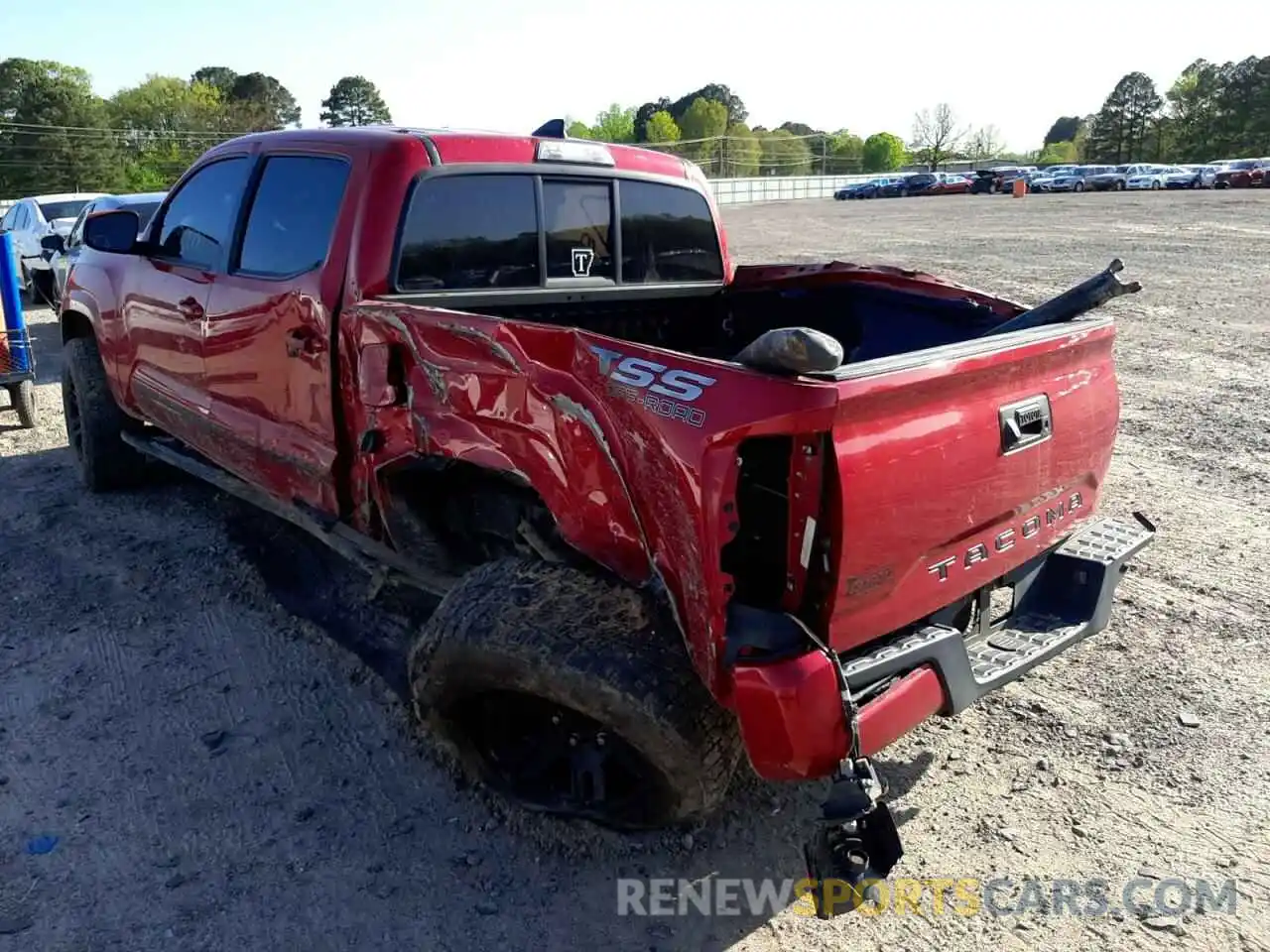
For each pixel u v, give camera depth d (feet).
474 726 10.28
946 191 205.67
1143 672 13.55
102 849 10.02
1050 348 10.03
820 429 7.82
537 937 9.06
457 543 12.05
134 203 35.86
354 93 380.37
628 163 14.66
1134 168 180.04
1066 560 11.20
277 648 14.01
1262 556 17.21
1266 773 11.35
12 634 14.40
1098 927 9.18
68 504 19.80
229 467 15.28
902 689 8.62
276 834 10.30
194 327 15.01
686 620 8.50
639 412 8.57
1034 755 11.77
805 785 11.22
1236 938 9.00
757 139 388.78
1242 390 28.55
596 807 9.66
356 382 11.84
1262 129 307.58
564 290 13.91
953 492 9.04
